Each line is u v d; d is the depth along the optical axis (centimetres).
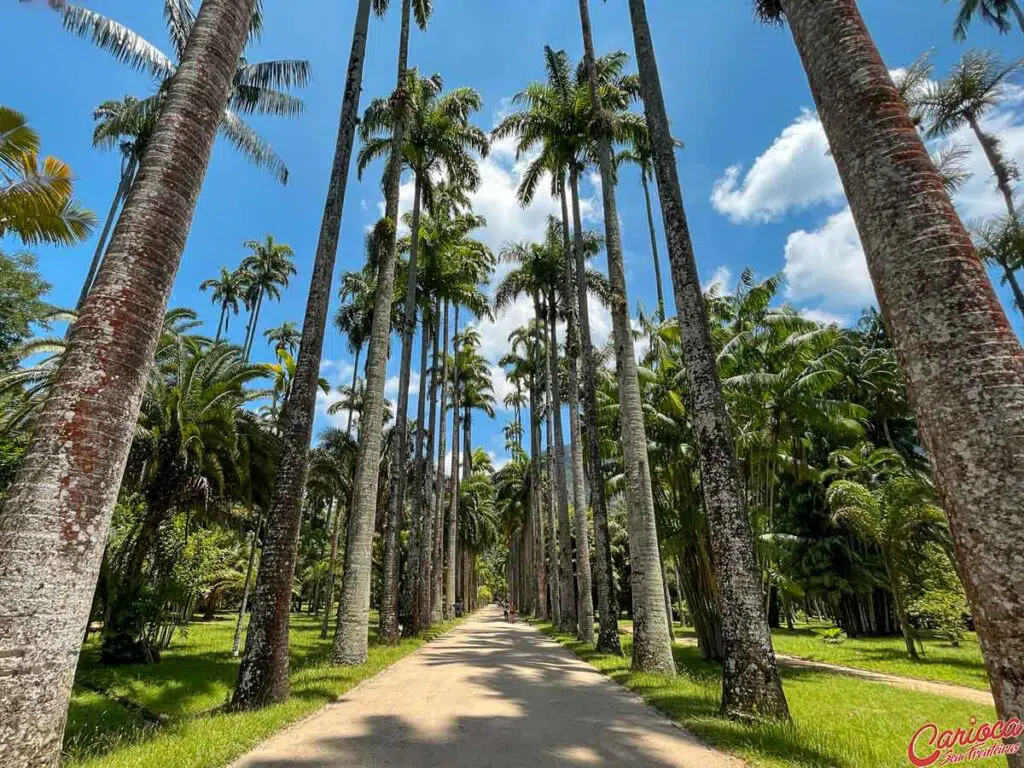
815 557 2833
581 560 1939
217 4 612
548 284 2728
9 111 1065
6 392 1364
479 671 1175
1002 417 337
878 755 583
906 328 393
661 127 1016
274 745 588
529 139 1994
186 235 543
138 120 1942
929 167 421
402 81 1716
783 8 554
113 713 927
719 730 644
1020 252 2112
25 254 1834
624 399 1332
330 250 1068
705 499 832
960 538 342
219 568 2025
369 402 1462
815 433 2761
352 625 1284
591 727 677
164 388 1514
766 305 1959
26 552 396
